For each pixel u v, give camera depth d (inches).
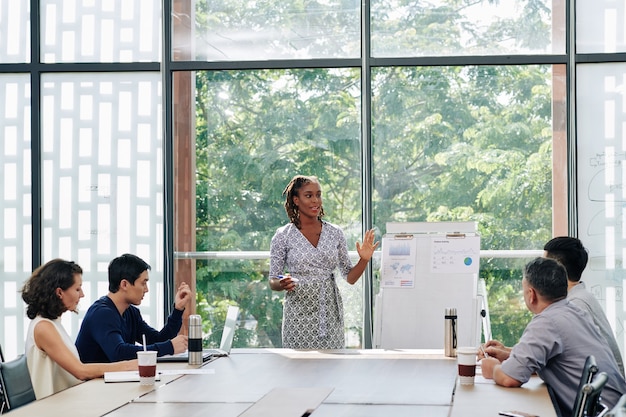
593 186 261.6
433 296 233.3
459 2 266.2
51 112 274.4
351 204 267.7
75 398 133.5
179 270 271.0
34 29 273.4
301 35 270.2
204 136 271.6
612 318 259.9
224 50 271.3
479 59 265.0
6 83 276.2
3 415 121.3
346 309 265.7
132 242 272.4
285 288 213.0
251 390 139.0
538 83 265.1
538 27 264.8
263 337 268.7
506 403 126.9
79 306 272.1
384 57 267.1
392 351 186.7
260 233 270.2
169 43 271.0
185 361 171.8
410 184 266.2
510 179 264.7
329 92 269.7
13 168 275.1
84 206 273.1
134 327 186.2
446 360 171.8
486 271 264.5
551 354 144.6
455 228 237.6
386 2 267.7
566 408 145.3
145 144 272.7
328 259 224.4
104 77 273.6
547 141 264.4
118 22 273.3
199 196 271.3
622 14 261.4
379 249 265.1
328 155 269.3
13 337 274.5
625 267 259.8
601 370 145.2
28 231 275.0
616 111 261.9
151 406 126.5
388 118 267.3
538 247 263.7
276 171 270.5
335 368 162.1
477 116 265.9
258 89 271.4
